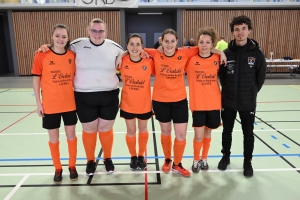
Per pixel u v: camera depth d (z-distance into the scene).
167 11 11.36
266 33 11.02
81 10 10.65
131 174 2.65
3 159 3.00
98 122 2.56
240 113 2.52
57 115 2.36
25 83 8.97
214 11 10.78
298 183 2.44
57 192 2.33
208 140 2.66
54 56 2.25
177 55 2.39
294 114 4.83
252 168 2.68
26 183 2.48
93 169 2.63
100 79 2.35
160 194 2.28
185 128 2.52
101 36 2.28
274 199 2.19
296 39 11.08
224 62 2.42
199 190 2.34
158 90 2.47
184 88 2.50
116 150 3.27
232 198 2.21
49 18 10.69
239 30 2.31
